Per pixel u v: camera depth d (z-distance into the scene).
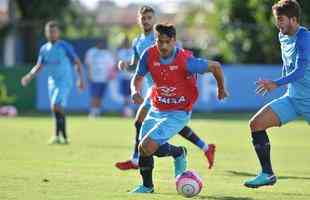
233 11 95.25
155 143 25.56
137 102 26.42
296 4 25.75
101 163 35.41
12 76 79.06
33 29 96.12
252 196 25.80
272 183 26.23
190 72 25.45
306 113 26.47
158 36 25.03
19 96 79.19
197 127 61.00
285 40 26.22
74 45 86.88
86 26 112.19
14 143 45.81
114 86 78.31
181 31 113.88
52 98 46.56
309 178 31.06
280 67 81.56
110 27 115.62
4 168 32.91
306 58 25.41
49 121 66.06
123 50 76.38
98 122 66.00
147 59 25.73
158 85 25.73
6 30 94.81
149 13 33.78
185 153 27.80
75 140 48.59
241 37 94.38
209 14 102.38
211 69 25.25
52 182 28.59
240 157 39.19
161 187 27.61
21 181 28.78
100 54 74.69
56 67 46.38
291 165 36.19
